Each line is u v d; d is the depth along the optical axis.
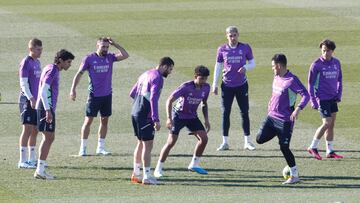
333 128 56.16
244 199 44.50
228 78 57.12
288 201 43.97
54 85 49.12
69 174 50.59
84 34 92.81
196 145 52.69
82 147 55.06
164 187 47.72
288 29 95.06
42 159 49.38
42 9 107.88
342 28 95.69
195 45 88.00
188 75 76.25
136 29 95.31
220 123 63.16
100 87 54.94
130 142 58.41
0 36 91.44
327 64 54.25
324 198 44.75
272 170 52.06
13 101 68.06
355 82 74.06
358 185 48.38
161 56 83.31
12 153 55.25
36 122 51.97
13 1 113.88
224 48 57.41
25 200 44.50
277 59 49.56
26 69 51.78
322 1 112.06
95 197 45.25
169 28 95.75
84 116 64.31
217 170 51.94
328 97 54.41
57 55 49.22
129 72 77.06
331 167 52.75
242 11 105.50
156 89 47.69
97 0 114.69
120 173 51.03
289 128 49.38
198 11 105.56
